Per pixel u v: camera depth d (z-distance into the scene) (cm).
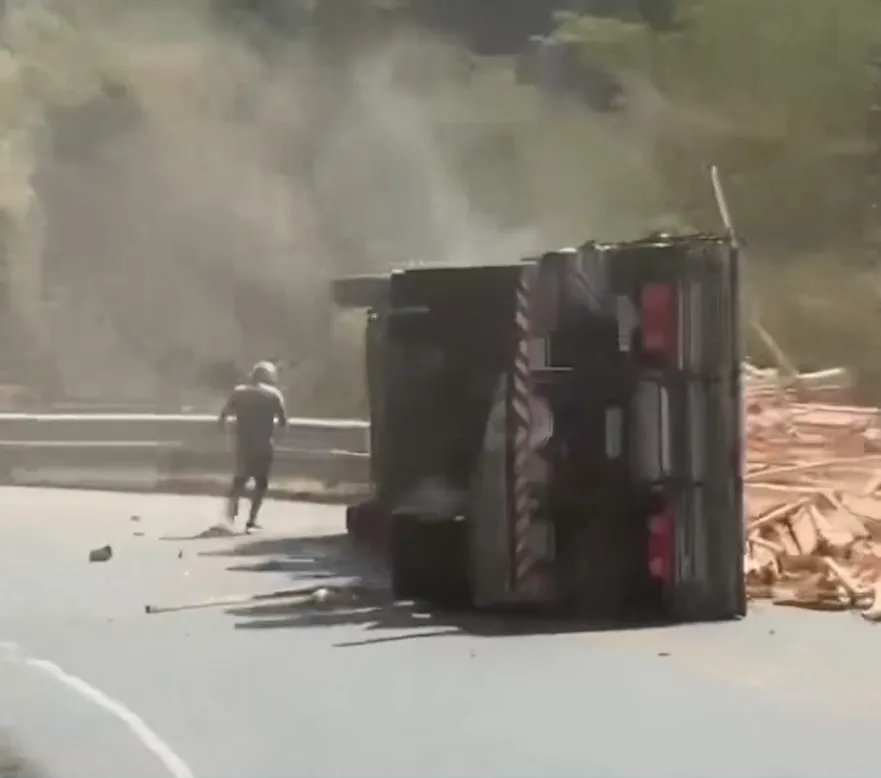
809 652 3084
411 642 3250
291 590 3947
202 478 7588
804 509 4200
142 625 3500
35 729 2483
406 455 3803
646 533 3522
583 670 2922
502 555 3606
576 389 3559
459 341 3703
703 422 3516
